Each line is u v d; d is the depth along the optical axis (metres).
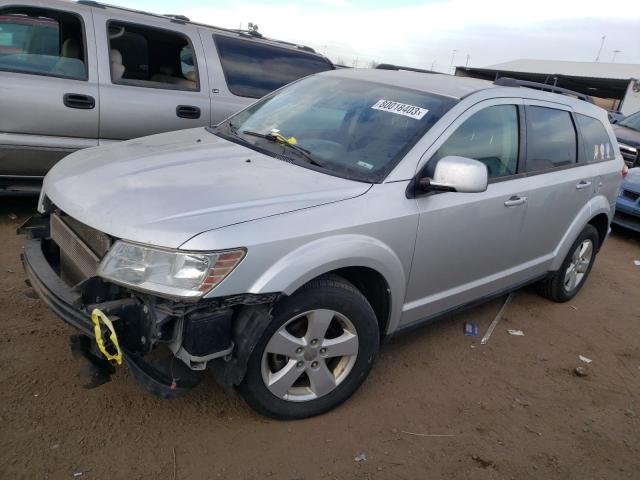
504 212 3.60
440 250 3.24
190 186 2.66
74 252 2.69
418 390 3.30
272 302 2.46
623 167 5.07
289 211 2.55
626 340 4.42
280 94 4.09
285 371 2.69
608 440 3.11
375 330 2.94
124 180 2.73
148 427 2.67
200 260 2.27
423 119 3.25
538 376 3.68
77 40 5.06
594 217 4.82
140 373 2.34
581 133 4.52
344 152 3.16
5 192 4.81
